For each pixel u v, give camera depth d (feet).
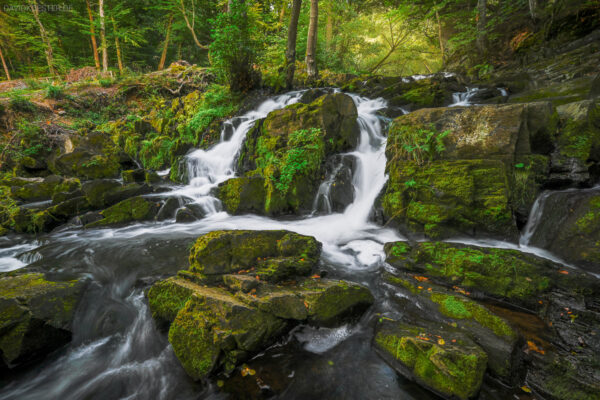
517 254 12.41
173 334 9.87
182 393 8.66
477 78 39.83
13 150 33.17
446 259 13.11
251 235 13.56
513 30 47.44
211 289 11.18
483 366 7.91
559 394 7.54
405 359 8.70
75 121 41.57
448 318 10.29
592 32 33.22
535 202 15.25
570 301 10.39
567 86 24.36
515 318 10.46
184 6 61.11
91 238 18.61
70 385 9.25
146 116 43.01
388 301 12.19
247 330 9.16
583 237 12.52
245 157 27.66
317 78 45.09
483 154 15.67
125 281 13.84
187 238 18.13
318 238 18.04
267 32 51.80
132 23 70.28
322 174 22.33
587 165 14.71
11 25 69.31
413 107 30.58
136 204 22.33
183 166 30.25
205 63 68.03
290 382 8.63
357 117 25.52
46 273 13.92
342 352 9.81
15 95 39.01
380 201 19.63
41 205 23.63
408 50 74.02
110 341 11.07
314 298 10.69
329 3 62.08
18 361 9.57
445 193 15.65
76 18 65.98
